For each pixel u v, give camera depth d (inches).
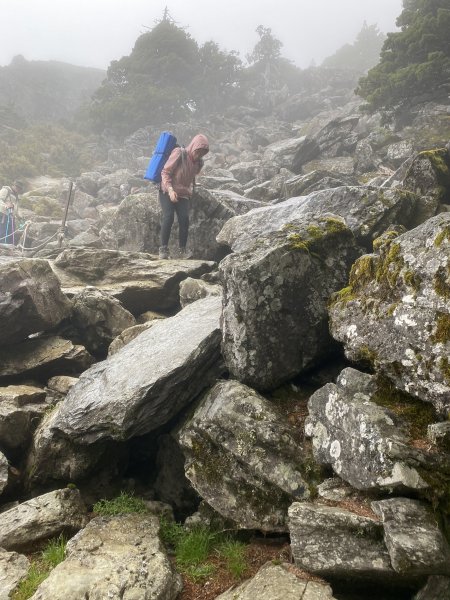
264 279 210.7
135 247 509.0
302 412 205.5
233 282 213.8
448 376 156.1
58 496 212.8
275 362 211.0
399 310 178.9
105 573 161.9
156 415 218.2
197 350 222.4
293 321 215.0
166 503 222.1
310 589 144.3
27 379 312.2
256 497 182.5
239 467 188.7
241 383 211.6
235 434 191.5
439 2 982.4
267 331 210.2
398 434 155.5
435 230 178.9
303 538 152.7
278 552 174.6
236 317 213.2
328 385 185.0
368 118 1114.1
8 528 194.7
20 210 992.9
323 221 244.5
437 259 172.4
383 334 181.9
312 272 223.5
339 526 148.9
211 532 194.5
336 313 209.0
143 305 398.0
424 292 173.2
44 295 322.3
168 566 168.7
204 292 353.4
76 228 871.7
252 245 230.8
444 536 138.9
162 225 439.5
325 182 584.4
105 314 354.0
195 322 263.3
